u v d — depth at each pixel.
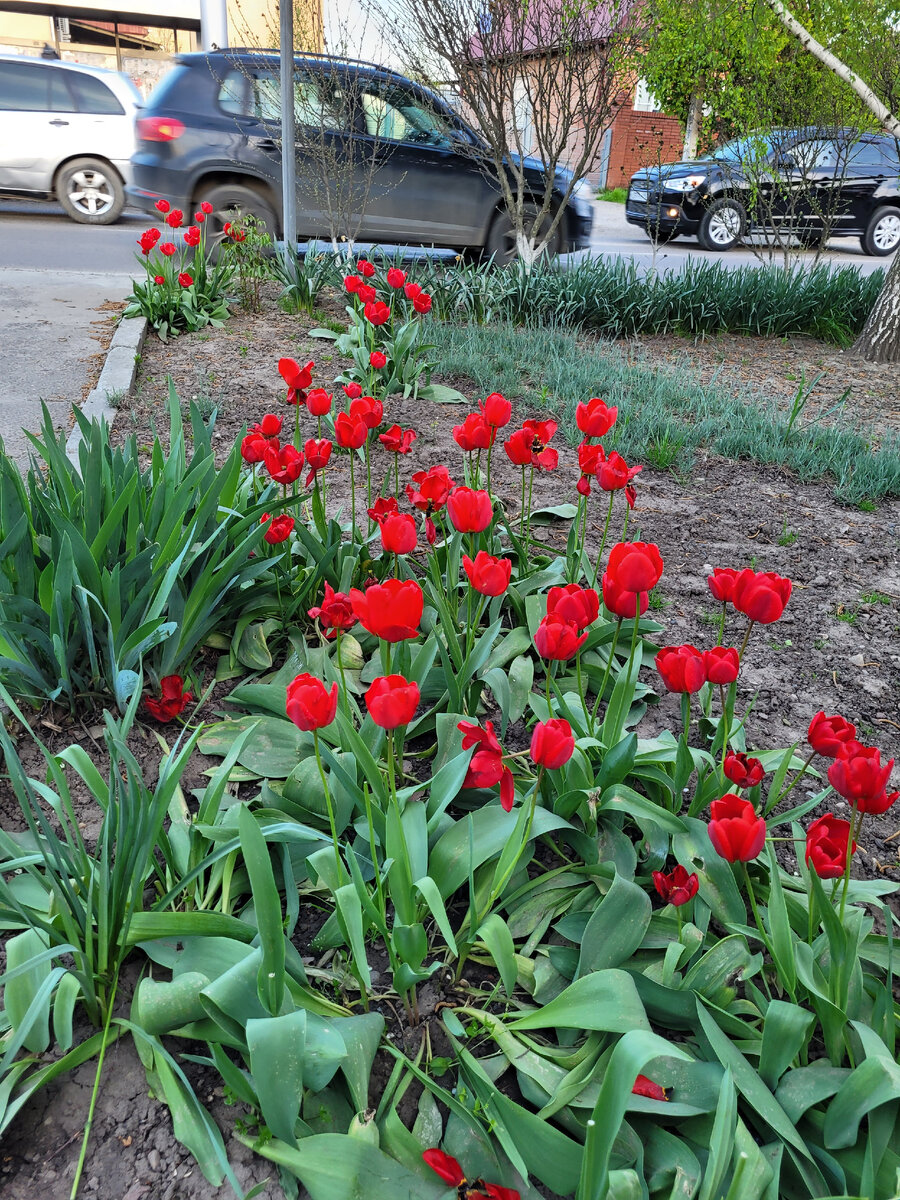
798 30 7.59
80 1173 1.50
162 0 20.00
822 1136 1.49
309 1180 1.38
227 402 5.64
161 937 1.71
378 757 2.32
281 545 3.04
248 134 8.99
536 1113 1.59
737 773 1.92
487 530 3.01
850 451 5.43
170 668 2.64
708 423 5.73
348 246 8.90
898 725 2.97
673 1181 1.43
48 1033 1.63
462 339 7.29
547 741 1.59
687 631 3.44
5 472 2.52
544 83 8.54
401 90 9.21
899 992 1.82
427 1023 1.75
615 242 15.95
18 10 19.59
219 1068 1.47
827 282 9.53
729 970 1.73
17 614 2.44
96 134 12.38
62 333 7.00
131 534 2.66
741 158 10.30
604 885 1.98
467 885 2.06
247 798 2.30
